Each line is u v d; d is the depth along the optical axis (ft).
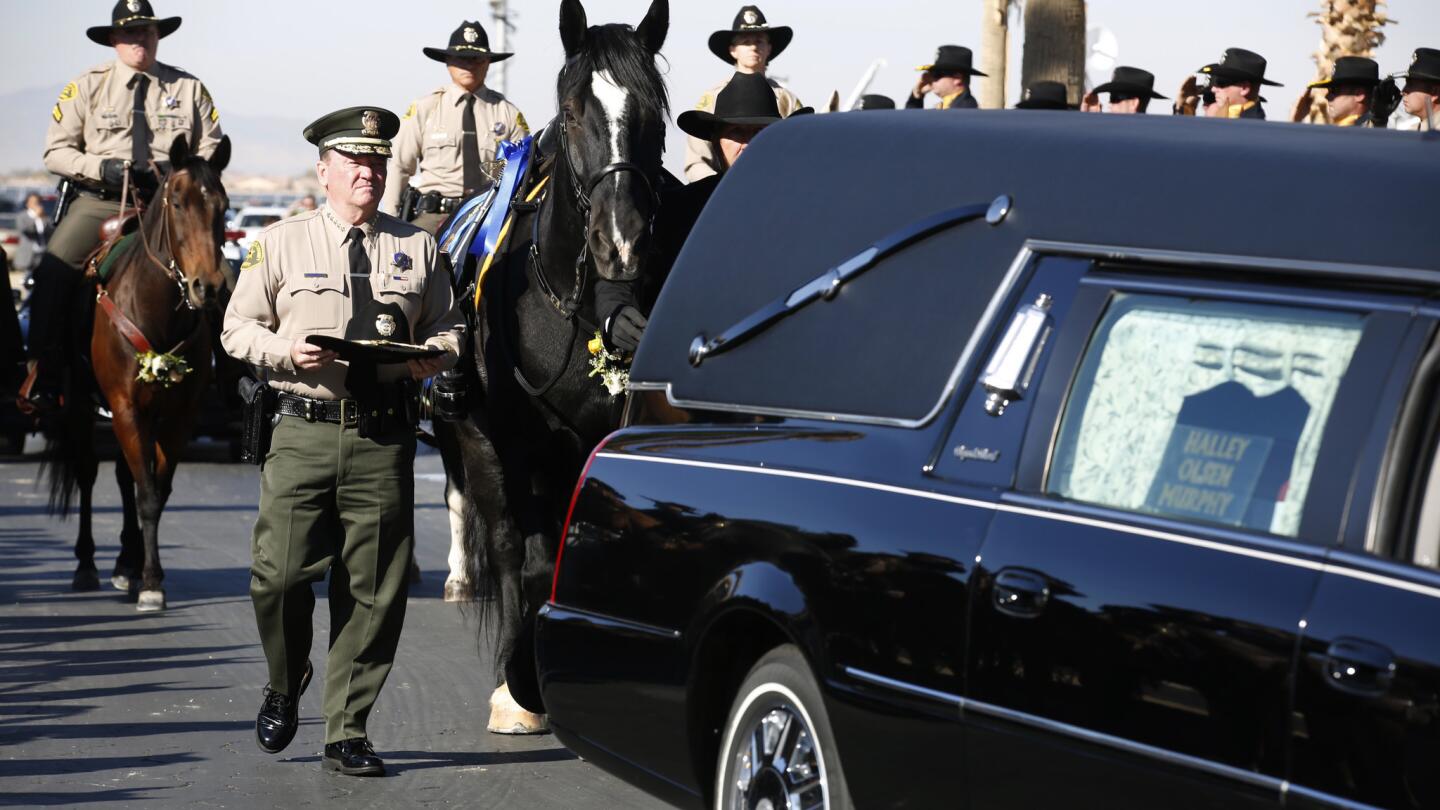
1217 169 52.90
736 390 64.08
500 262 94.68
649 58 88.99
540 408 92.63
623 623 64.64
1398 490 44.55
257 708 100.48
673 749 62.34
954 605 52.47
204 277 130.62
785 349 62.90
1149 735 46.88
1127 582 48.29
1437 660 41.65
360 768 85.30
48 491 220.02
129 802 80.38
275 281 83.15
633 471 66.33
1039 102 135.54
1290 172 51.16
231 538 176.76
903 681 53.57
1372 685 42.50
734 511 60.59
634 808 80.59
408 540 85.66
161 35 151.33
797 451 59.98
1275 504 46.80
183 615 131.54
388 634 85.97
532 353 92.07
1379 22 190.19
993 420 54.39
